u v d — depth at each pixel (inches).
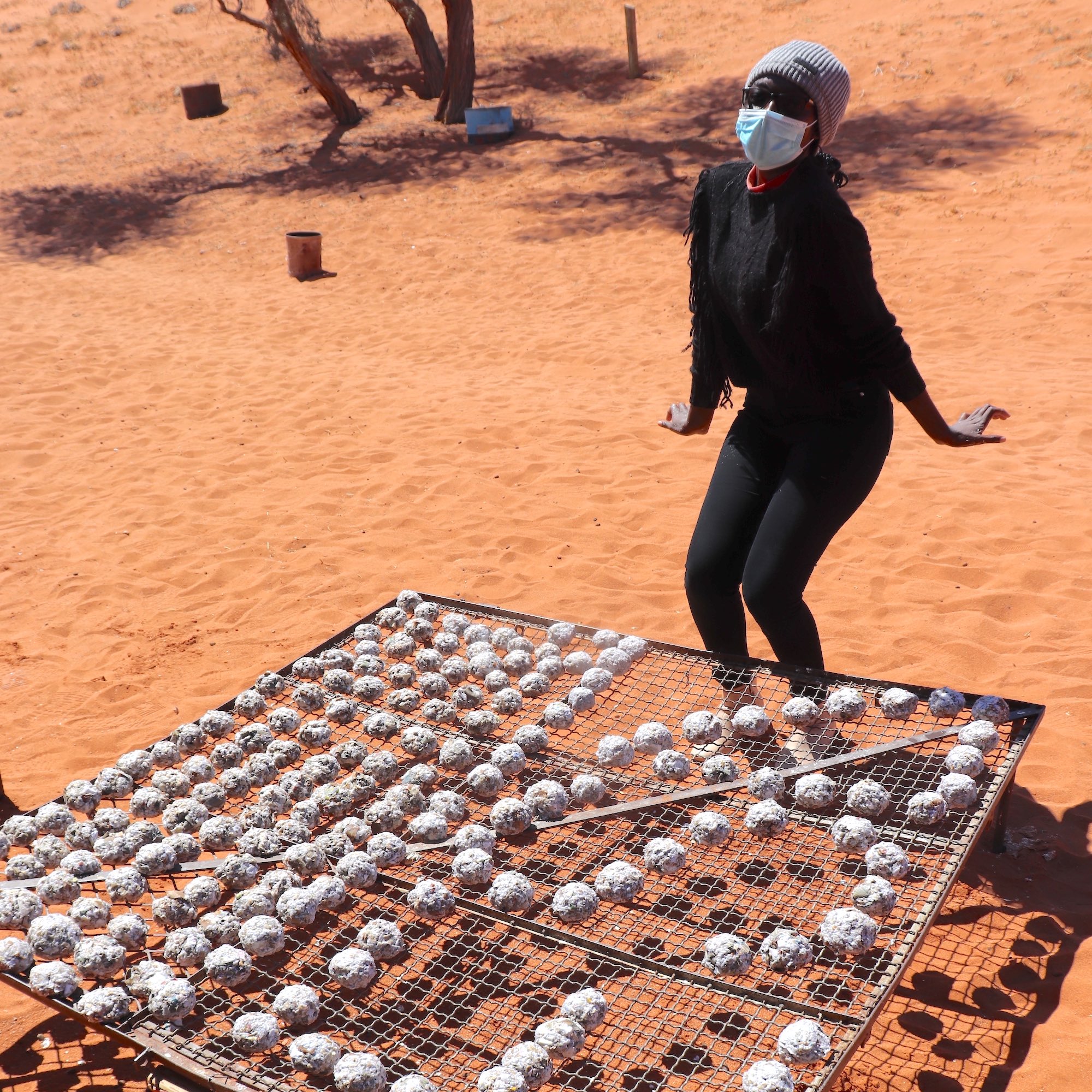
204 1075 85.7
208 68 987.9
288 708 139.3
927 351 369.1
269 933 100.6
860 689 129.6
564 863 120.9
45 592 223.9
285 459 293.7
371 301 497.7
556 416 313.6
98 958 96.9
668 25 901.2
